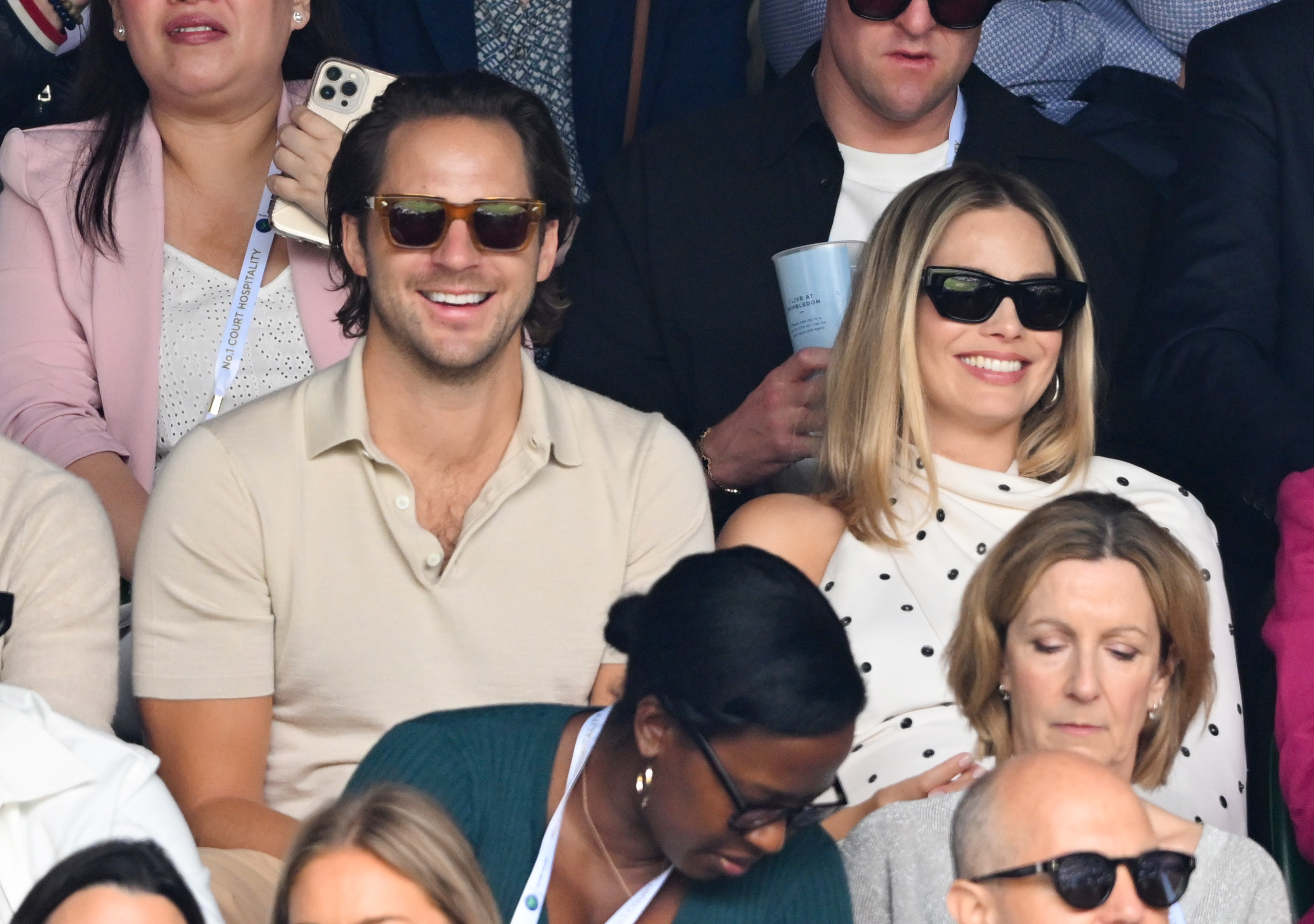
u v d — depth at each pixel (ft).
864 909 37.91
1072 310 46.34
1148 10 64.34
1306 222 53.78
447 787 32.48
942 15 52.49
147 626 40.52
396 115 41.55
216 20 51.37
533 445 41.63
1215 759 43.45
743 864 30.19
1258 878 37.17
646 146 56.24
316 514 40.52
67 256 52.42
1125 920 31.40
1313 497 44.62
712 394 54.60
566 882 31.76
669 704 29.22
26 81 56.24
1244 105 54.90
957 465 46.50
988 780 33.04
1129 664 39.47
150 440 51.75
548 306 47.93
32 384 51.83
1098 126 61.36
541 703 38.81
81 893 24.89
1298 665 42.83
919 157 55.57
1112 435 55.57
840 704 28.81
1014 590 40.04
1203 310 53.01
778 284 54.75
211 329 52.03
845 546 46.14
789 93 56.13
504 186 41.22
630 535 42.55
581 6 61.21
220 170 53.26
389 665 40.45
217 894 34.30
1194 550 47.19
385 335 40.98
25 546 40.01
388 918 26.89
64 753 33.06
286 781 40.86
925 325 46.52
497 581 41.01
